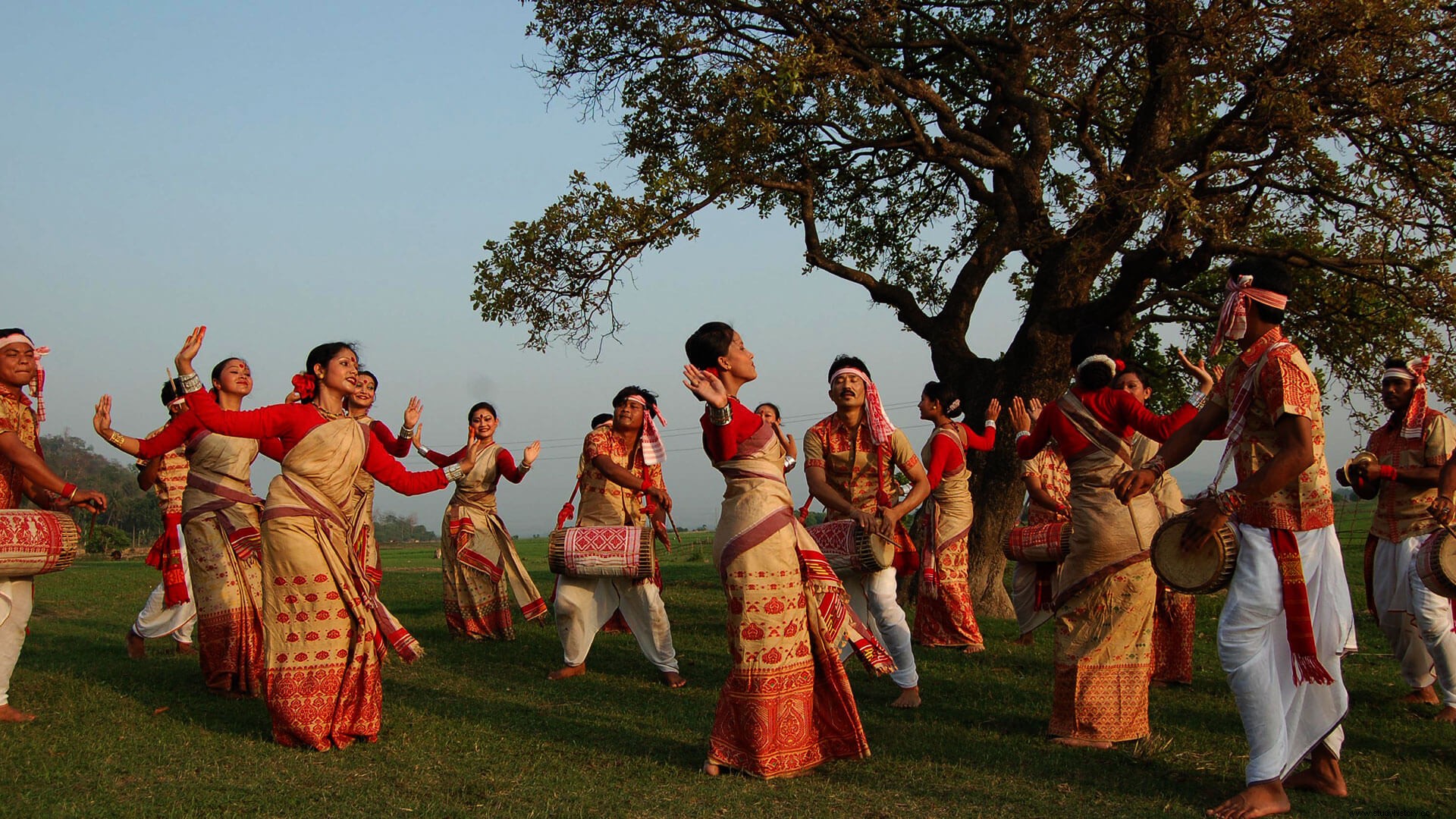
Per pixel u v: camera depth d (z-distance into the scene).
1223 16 9.95
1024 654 8.01
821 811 4.03
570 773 4.52
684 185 11.01
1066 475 7.93
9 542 5.16
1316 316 12.66
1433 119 10.05
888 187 14.83
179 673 6.90
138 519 63.25
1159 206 9.62
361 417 8.38
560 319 11.48
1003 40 11.99
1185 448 4.46
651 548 6.85
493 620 8.98
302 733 4.87
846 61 10.69
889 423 5.88
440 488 5.57
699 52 11.10
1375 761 4.84
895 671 6.07
